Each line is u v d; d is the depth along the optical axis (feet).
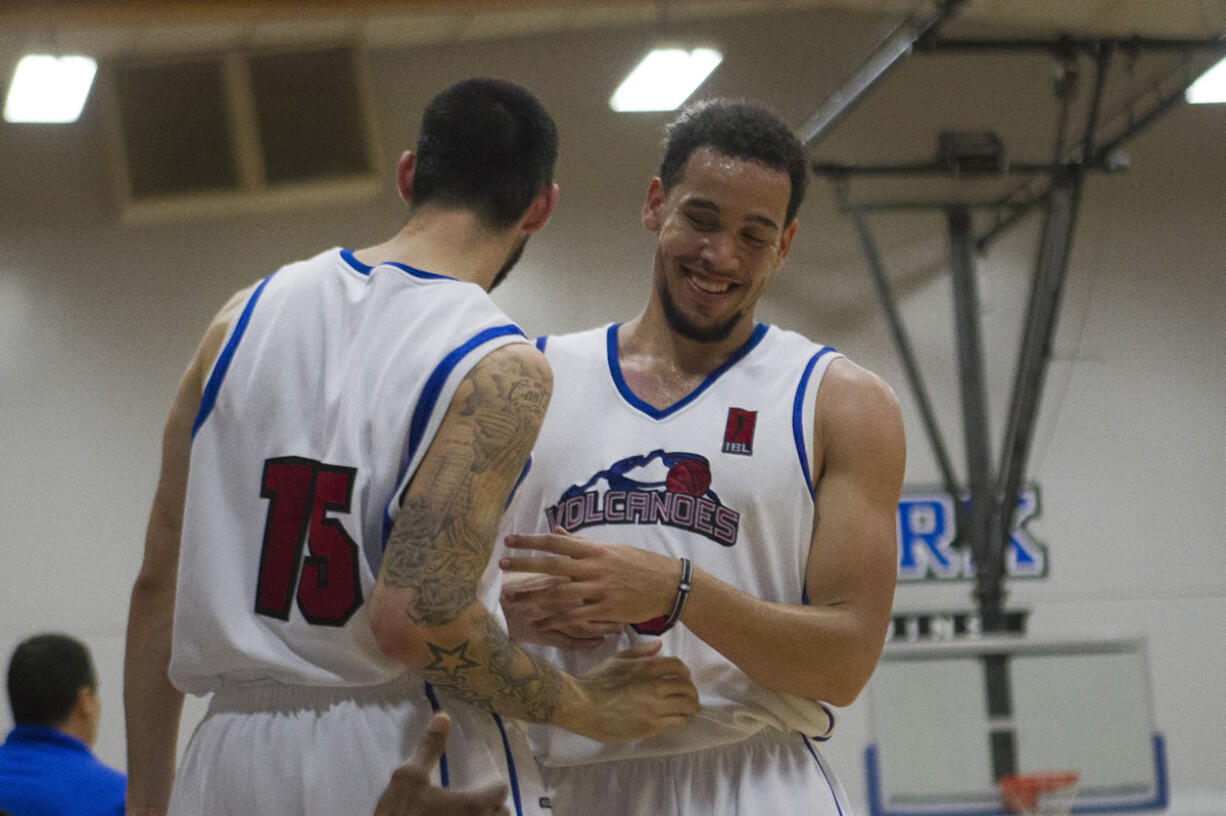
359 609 8.56
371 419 8.64
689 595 9.94
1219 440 61.16
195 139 54.90
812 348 11.76
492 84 9.73
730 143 11.07
